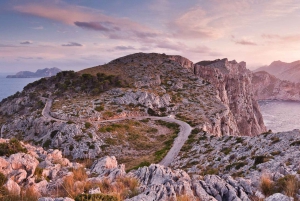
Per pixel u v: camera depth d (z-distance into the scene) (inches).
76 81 5428.2
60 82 5689.0
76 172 741.9
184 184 562.3
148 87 5349.4
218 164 1640.0
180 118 3976.4
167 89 5506.9
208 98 5191.9
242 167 1278.3
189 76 6417.3
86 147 2783.0
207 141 2613.2
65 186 561.6
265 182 537.3
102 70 6628.9
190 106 4665.4
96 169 876.0
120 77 5634.8
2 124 4375.0
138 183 620.1
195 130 3233.3
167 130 3442.4
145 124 3666.3
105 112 3882.9
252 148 1652.3
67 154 2760.8
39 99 4899.1
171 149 2652.6
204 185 569.3
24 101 5098.4
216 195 534.6
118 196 450.9
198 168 1718.8
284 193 484.4
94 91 4813.0
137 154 2694.4
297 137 1432.1
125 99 4441.4
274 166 918.4
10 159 660.1
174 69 6830.7
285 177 545.6
